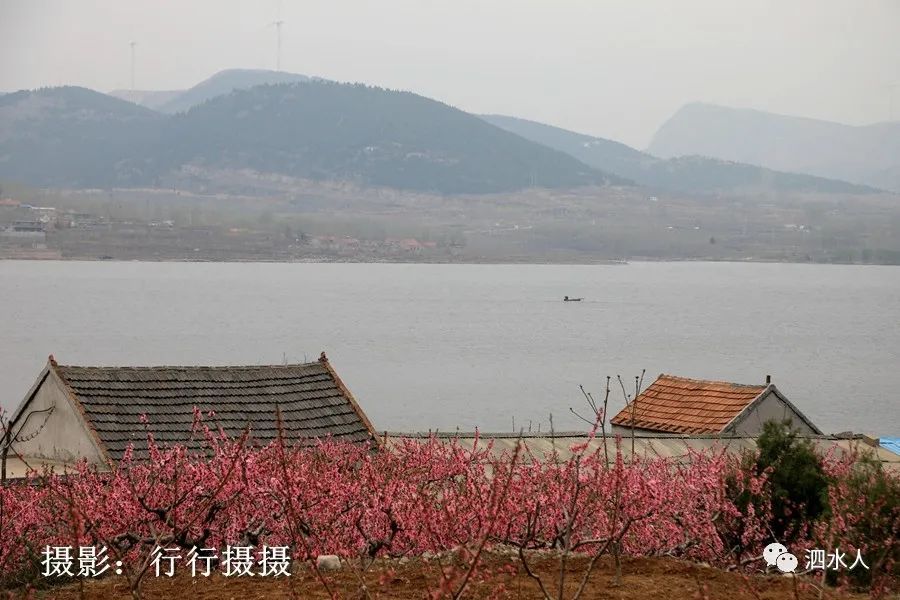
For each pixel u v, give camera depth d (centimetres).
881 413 7600
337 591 1108
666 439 2614
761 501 1711
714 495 1631
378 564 1303
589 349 11975
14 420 2205
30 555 1342
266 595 1168
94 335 12506
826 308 19412
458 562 1214
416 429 6600
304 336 12900
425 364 10369
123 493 1355
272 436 2186
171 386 2238
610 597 1169
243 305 17788
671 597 1177
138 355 10519
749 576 1309
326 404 2344
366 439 2278
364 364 10281
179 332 13038
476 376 9488
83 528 1243
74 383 2145
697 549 1562
